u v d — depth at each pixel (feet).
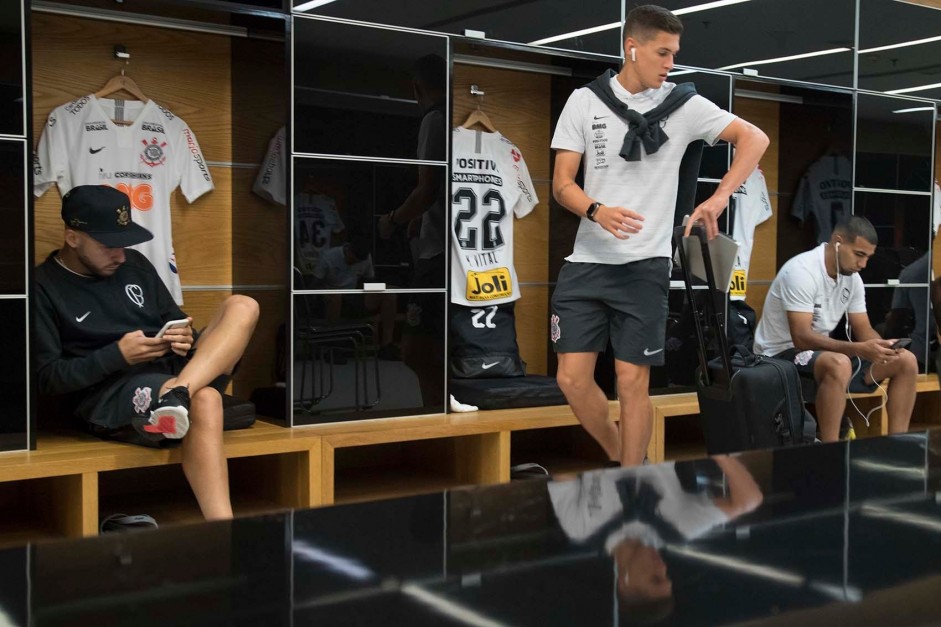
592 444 14.98
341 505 1.33
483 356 14.70
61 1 11.60
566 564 1.08
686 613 0.95
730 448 10.13
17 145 10.03
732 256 9.69
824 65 16.92
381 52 12.38
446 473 13.51
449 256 13.00
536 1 13.70
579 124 10.28
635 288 10.19
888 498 1.36
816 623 0.93
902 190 18.02
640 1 14.71
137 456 9.92
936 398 18.66
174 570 1.03
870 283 17.63
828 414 13.58
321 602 0.96
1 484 11.37
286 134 11.83
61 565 1.04
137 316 10.85
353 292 12.28
